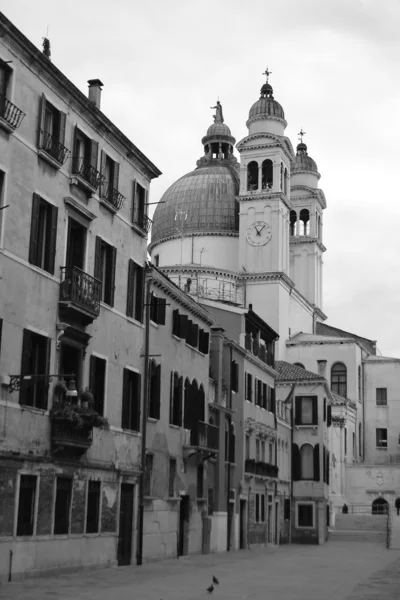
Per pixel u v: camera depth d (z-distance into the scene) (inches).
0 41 925.8
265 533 2075.5
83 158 1107.9
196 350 1561.3
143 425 1270.9
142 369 1283.2
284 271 3088.1
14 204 941.8
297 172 3710.6
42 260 1005.8
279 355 2977.4
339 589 971.3
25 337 948.0
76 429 1019.3
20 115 952.3
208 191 3213.6
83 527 1064.8
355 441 3294.8
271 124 3102.9
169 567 1212.5
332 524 2746.1
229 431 1760.6
